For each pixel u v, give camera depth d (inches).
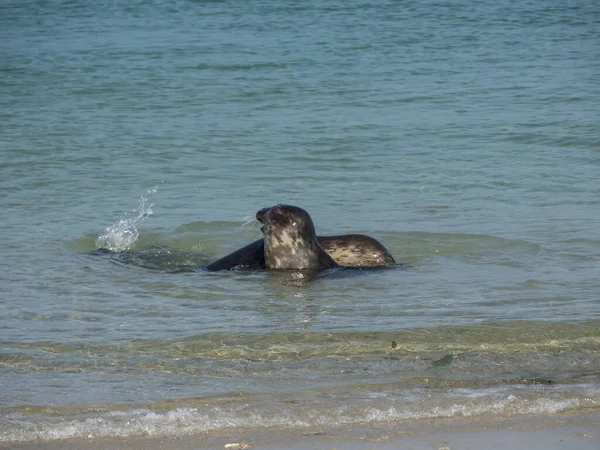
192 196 1243.2
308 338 709.3
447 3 3649.1
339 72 2287.2
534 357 669.9
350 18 3275.1
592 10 3457.2
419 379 625.6
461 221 1112.8
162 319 763.4
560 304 800.3
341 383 618.2
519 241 1021.2
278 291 856.3
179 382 619.8
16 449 514.3
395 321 753.0
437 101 1940.2
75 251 1000.2
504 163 1422.2
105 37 2910.9
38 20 3324.3
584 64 2412.6
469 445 519.8
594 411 570.9
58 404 579.5
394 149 1520.7
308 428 545.3
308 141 1573.6
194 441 525.0
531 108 1857.8
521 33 2972.4
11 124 1697.8
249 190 1274.6
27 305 800.9
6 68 2326.5
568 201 1200.2
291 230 930.1
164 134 1626.5
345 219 1129.4
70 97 1982.0
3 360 660.1
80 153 1477.6
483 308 790.5
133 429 540.4
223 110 1850.4
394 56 2536.9
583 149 1514.5
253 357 669.9
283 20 3250.5
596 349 687.1
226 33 2974.9
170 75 2242.9
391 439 528.4
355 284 879.1
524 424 550.9
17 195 1234.0
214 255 1005.8
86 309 792.3
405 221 1116.5
